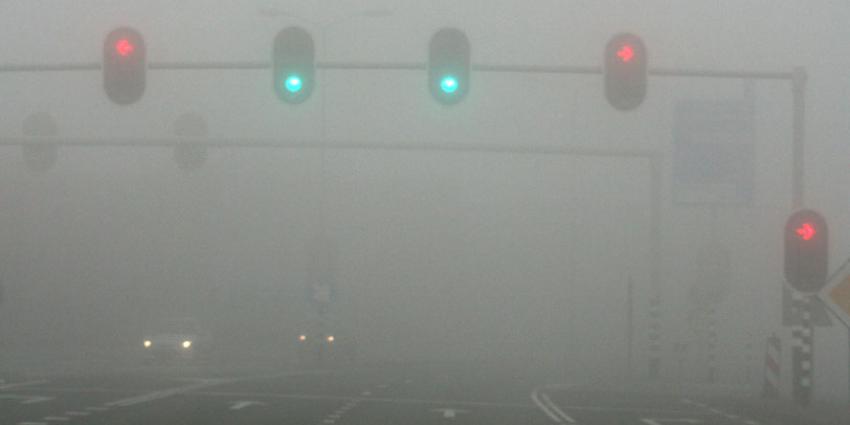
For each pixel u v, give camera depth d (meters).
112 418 26.48
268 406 31.61
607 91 29.12
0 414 26.55
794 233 32.16
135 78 29.69
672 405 37.56
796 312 35.25
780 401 36.59
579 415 31.86
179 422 26.05
